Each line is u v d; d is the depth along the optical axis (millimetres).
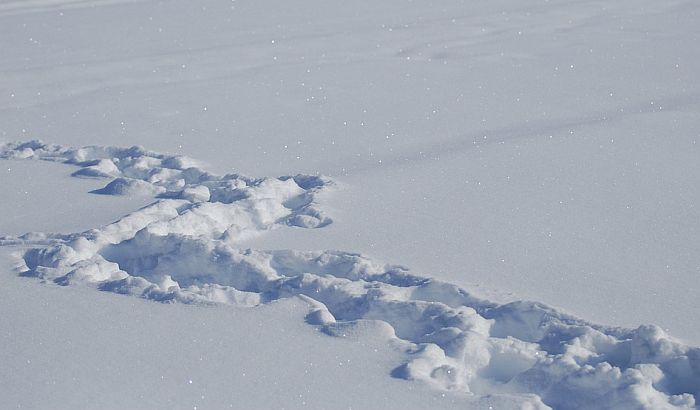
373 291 3906
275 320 3688
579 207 5156
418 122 7230
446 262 4363
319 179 5652
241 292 3963
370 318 3812
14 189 5695
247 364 3346
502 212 5074
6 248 4594
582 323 3605
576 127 6902
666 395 3131
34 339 3541
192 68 9508
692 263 4363
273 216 5082
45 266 4359
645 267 4316
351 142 6691
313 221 4930
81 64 9758
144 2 14617
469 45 10648
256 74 9172
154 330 3611
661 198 5301
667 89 8211
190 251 4324
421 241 4645
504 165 5965
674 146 6371
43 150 6617
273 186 5414
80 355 3412
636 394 3023
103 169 6094
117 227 4758
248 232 4730
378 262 4297
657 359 3324
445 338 3516
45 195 5566
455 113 7504
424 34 11391
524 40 10922
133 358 3391
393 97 8125
